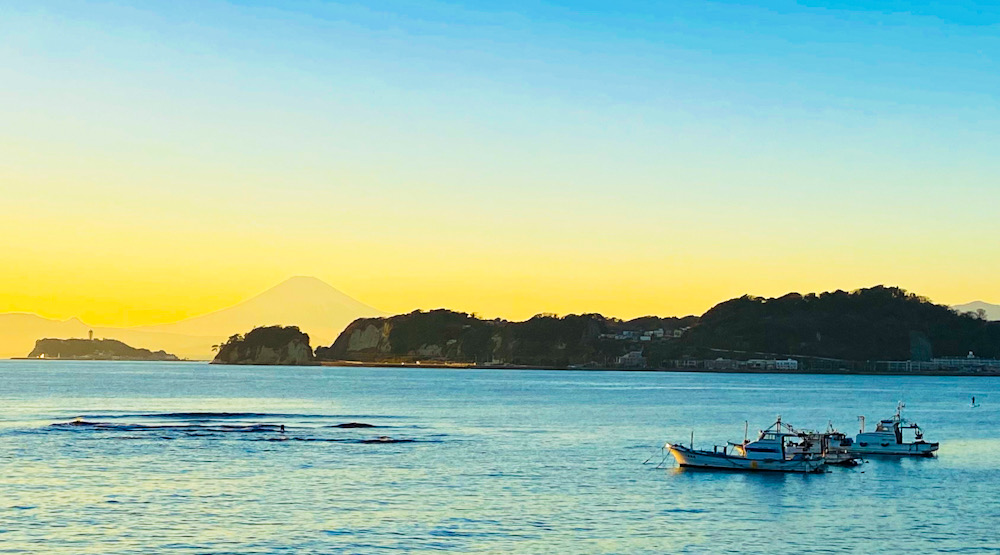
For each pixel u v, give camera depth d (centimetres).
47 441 10850
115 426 12925
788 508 7312
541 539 6116
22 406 17788
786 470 9050
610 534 6303
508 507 7094
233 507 6925
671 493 7856
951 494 8031
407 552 5741
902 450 10725
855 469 9519
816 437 9869
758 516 6988
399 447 10750
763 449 9106
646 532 6388
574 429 13638
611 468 9188
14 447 10231
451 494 7588
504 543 5991
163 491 7512
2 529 6141
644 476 8712
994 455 10925
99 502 7025
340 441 11275
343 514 6738
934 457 10681
